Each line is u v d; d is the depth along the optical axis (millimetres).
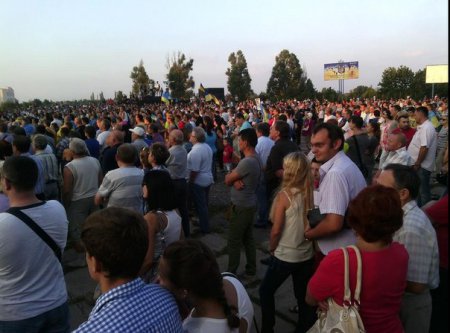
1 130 8312
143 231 1525
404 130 6758
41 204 2361
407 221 2252
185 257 1633
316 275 1950
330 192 2578
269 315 3162
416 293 2215
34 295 2283
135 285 1459
